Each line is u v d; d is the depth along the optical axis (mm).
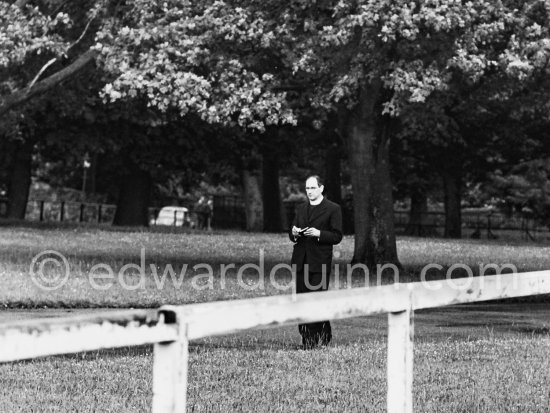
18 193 57438
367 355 13562
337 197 63406
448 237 64062
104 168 62438
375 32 28094
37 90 35719
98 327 4367
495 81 33125
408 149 61969
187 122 54188
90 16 33938
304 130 58250
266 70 31281
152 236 43594
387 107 29203
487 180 69375
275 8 29281
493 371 12523
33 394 10484
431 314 20359
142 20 29719
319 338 14750
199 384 11141
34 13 33656
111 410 9750
